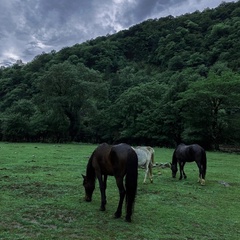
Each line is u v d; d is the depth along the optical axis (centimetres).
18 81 8944
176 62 7900
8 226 628
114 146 740
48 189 1012
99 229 630
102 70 9612
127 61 10594
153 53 10194
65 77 5000
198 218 754
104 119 5381
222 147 4100
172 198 963
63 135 5450
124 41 11688
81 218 702
